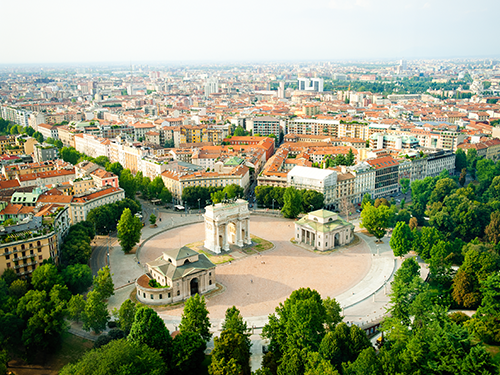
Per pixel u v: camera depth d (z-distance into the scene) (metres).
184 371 170.75
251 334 185.00
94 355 157.38
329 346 166.00
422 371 157.00
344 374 156.62
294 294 191.38
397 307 198.75
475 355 155.00
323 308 183.75
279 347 179.50
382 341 190.00
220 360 163.75
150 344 171.38
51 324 186.88
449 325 172.88
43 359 187.75
